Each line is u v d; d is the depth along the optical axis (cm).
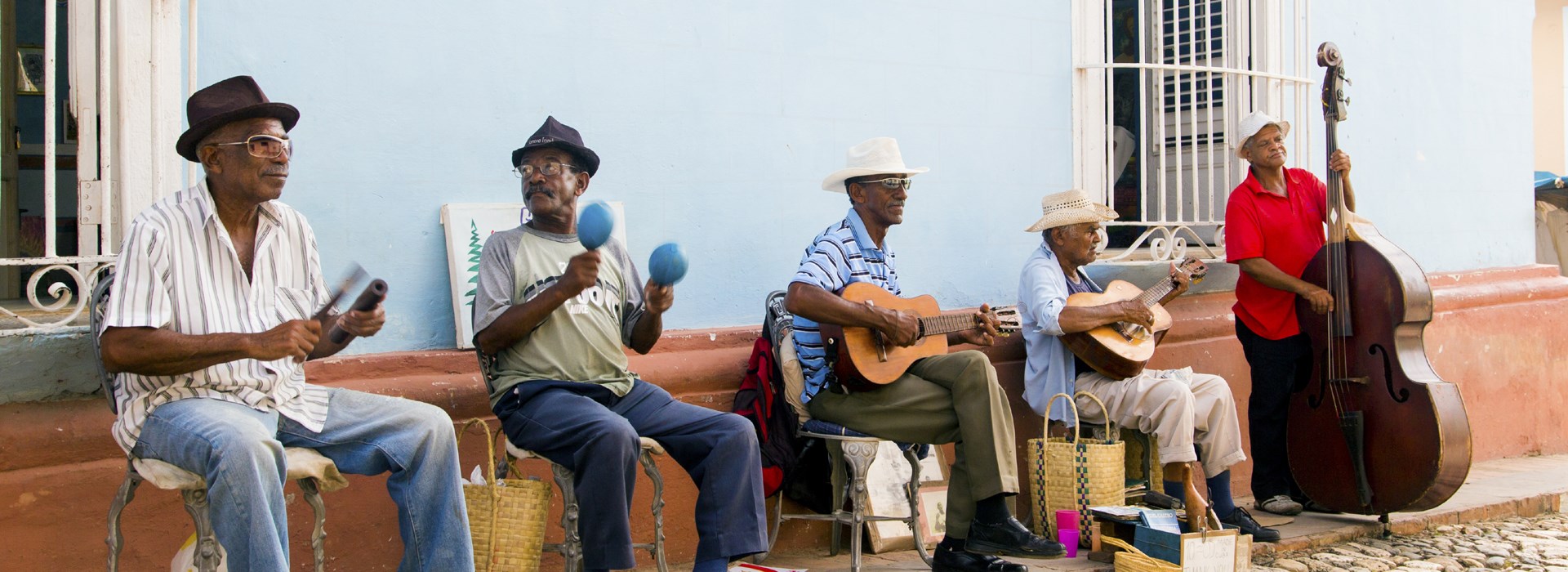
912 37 521
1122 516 435
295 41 387
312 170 389
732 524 365
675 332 457
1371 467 491
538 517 367
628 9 448
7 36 490
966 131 537
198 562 300
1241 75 612
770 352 453
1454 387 481
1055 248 496
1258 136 520
